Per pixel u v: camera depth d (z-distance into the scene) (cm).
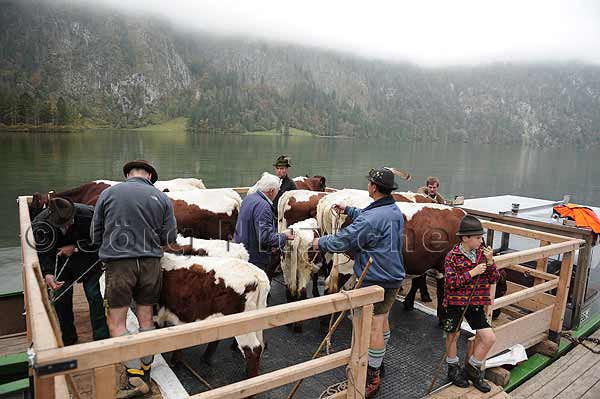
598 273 775
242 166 5412
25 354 431
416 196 641
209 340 231
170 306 354
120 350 206
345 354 299
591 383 459
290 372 275
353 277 416
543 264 583
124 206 318
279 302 559
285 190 682
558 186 4769
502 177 5706
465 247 372
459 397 374
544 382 456
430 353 450
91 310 403
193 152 7188
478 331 376
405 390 381
